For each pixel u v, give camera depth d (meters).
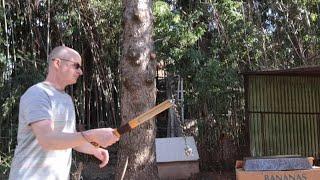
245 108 7.80
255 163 4.33
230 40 8.90
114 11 8.64
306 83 7.98
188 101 8.61
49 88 2.10
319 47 9.30
